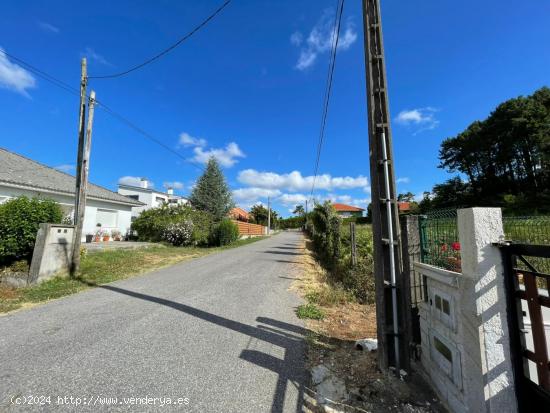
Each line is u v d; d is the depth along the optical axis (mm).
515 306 1958
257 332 4148
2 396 2521
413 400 2609
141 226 18891
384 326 3053
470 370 2074
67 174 17781
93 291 6414
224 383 2805
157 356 3328
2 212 6828
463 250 2170
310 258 13312
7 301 5469
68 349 3475
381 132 3342
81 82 8508
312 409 2455
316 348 3674
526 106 34969
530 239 4676
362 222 42406
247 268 10000
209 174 27219
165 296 6020
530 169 35062
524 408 1888
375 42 3463
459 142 44531
